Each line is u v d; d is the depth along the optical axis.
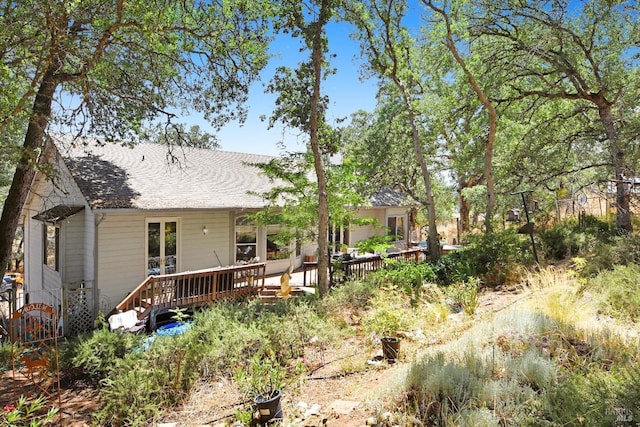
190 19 9.23
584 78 14.30
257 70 10.89
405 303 7.71
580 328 4.62
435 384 3.53
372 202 18.48
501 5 13.19
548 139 15.62
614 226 13.01
